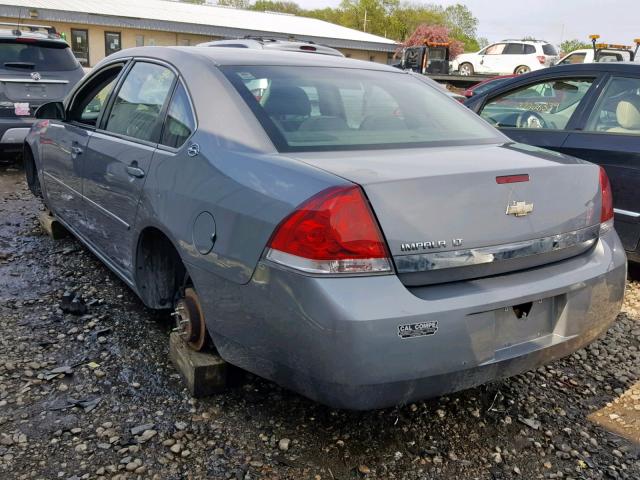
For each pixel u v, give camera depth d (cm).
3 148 793
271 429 268
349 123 290
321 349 212
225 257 244
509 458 259
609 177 451
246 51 340
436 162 248
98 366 313
